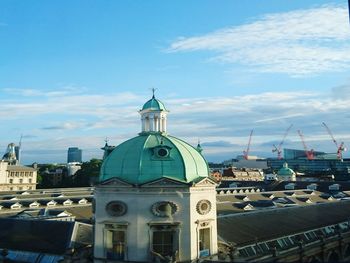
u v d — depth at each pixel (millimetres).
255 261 52938
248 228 68188
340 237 76125
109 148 58438
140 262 49250
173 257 48938
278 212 83438
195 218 50875
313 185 188375
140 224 49875
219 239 58938
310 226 78875
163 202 50000
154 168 51688
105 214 51375
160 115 58250
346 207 105812
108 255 51031
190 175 52062
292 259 63719
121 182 50625
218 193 152875
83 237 61969
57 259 57906
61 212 92750
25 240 63781
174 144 54156
